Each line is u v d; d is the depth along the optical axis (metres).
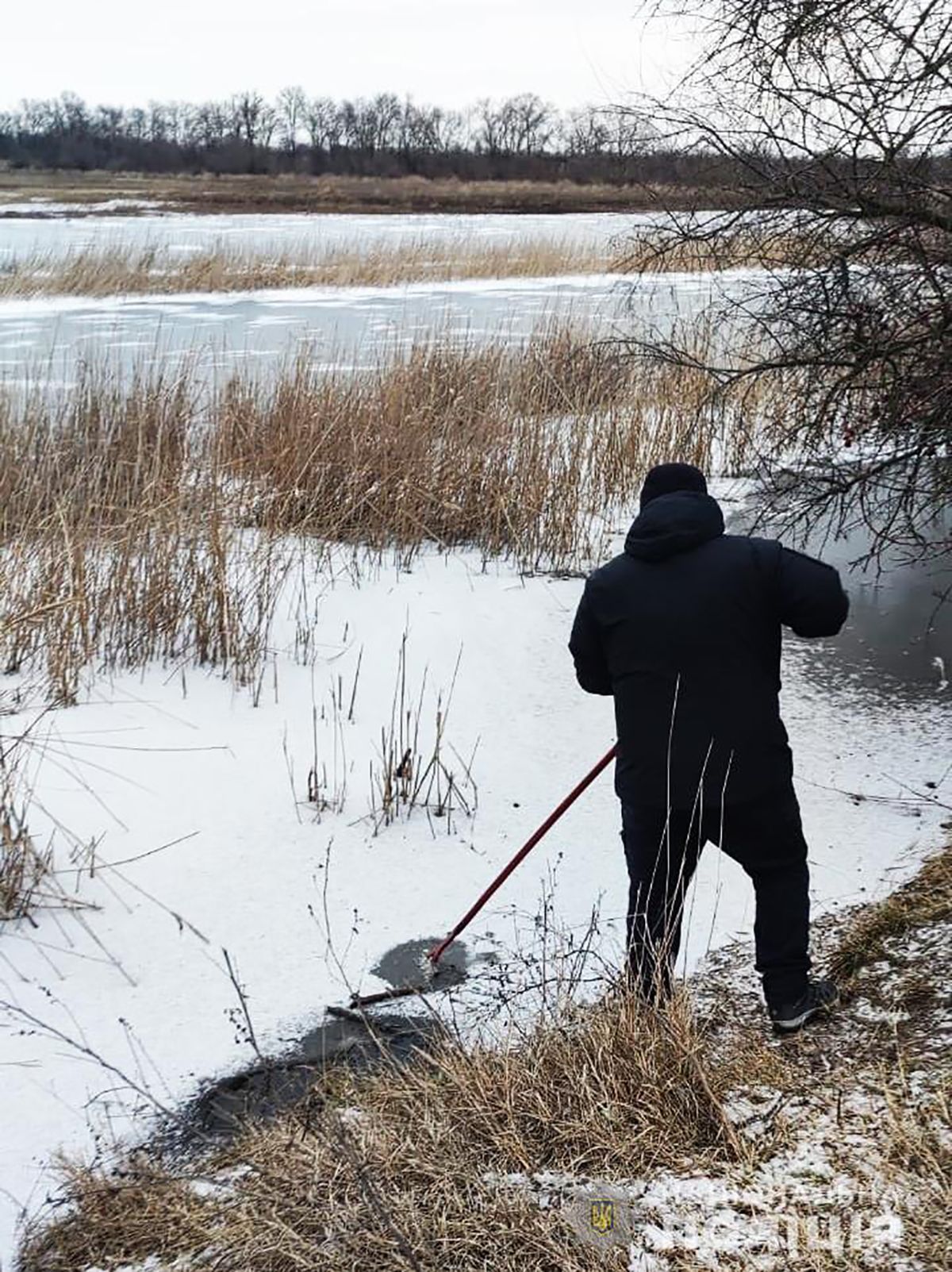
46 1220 3.20
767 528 9.05
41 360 15.51
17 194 55.03
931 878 4.55
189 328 19.47
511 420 10.08
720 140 6.05
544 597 8.02
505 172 69.31
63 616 6.56
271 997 4.16
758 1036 3.70
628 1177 3.11
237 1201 3.13
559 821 5.29
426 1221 2.96
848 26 5.50
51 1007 4.07
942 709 6.21
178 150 79.62
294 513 8.84
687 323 12.79
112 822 5.19
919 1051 3.48
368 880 4.84
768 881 3.64
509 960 4.34
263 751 5.85
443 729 6.10
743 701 3.49
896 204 5.70
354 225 41.84
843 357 6.14
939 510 6.25
